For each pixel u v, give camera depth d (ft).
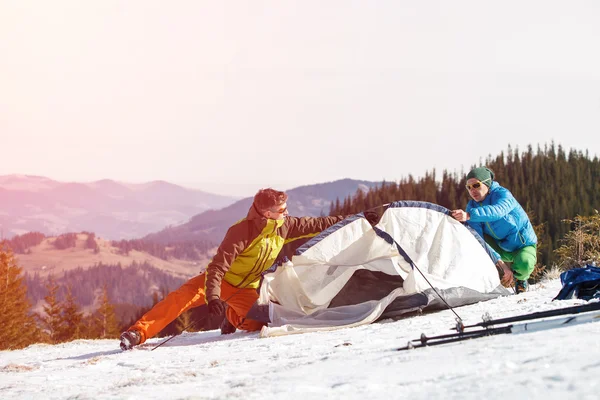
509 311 20.36
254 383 11.29
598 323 11.36
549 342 9.98
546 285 29.76
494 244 29.32
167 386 13.29
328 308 25.98
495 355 9.70
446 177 593.01
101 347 30.83
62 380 18.69
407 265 25.89
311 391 9.23
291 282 26.40
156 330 26.37
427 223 26.84
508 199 28.73
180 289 26.66
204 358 19.70
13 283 192.65
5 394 16.62
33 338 198.29
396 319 24.36
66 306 252.42
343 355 14.10
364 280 26.61
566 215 418.92
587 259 42.37
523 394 6.68
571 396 6.27
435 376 8.81
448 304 24.89
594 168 495.41
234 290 26.71
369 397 8.14
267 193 25.57
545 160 512.22
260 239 25.80
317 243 26.14
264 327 24.57
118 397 12.26
